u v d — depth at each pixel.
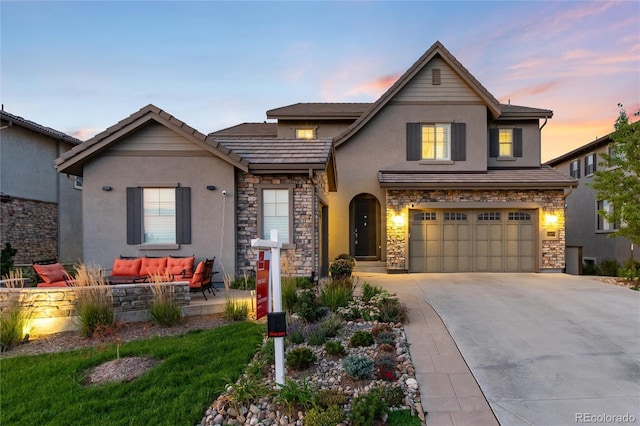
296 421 3.54
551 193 12.64
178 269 8.75
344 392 4.02
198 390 4.04
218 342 5.47
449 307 7.61
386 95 13.81
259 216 9.93
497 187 12.33
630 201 10.24
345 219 14.02
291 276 8.64
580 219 18.72
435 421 3.62
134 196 9.54
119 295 6.64
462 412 3.78
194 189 9.62
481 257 12.87
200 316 7.14
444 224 12.92
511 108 15.47
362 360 4.37
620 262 15.50
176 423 3.46
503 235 12.84
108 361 4.88
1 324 5.64
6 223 13.41
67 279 7.99
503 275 12.00
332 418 3.37
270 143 10.91
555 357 5.10
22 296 6.35
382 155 14.11
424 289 9.51
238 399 3.77
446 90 14.05
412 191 12.80
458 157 13.96
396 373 4.50
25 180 14.34
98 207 9.49
